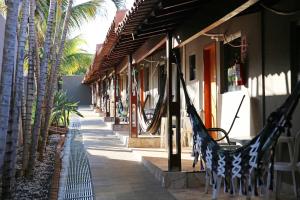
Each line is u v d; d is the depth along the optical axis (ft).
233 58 25.72
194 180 20.61
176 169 21.06
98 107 91.66
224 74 27.17
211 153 16.92
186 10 17.76
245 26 22.88
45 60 23.90
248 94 22.71
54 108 46.29
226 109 26.37
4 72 14.38
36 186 21.39
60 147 35.09
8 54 14.37
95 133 49.39
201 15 17.24
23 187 21.12
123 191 20.12
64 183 22.29
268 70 20.33
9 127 17.11
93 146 37.24
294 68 18.33
